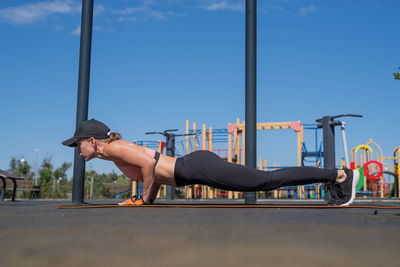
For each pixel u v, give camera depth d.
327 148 8.46
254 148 5.35
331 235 1.45
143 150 4.14
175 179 4.06
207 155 4.02
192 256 1.01
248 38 5.49
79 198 5.74
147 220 2.09
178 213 2.75
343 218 2.31
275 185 3.96
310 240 1.31
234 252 1.07
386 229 1.66
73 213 2.82
